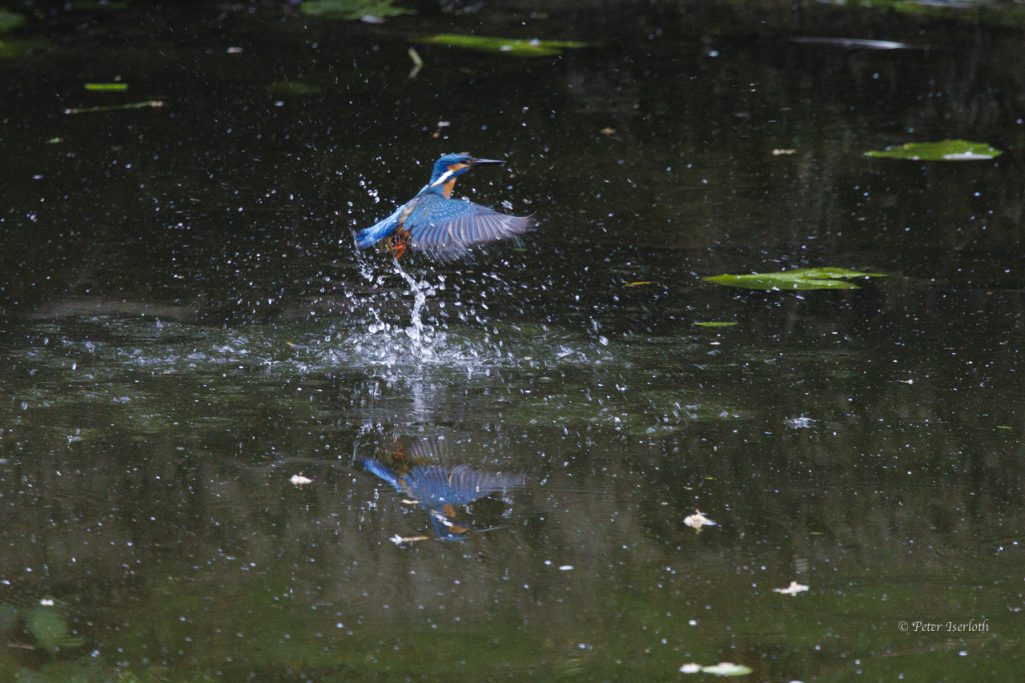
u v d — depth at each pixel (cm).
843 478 840
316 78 2042
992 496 812
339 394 986
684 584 716
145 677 633
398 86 1998
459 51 2231
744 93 1975
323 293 1199
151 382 1002
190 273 1244
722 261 1297
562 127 1797
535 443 897
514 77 2061
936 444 888
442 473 851
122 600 701
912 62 2150
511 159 1650
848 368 1028
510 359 1060
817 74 2083
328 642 661
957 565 734
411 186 1530
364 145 1697
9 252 1289
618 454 880
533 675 630
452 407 962
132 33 2345
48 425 920
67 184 1516
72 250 1299
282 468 858
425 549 752
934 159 1638
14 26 2361
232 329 1110
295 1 2656
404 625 676
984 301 1175
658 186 1550
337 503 809
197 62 2128
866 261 1292
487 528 777
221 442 898
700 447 889
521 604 695
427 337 1097
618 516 792
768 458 870
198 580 720
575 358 1055
